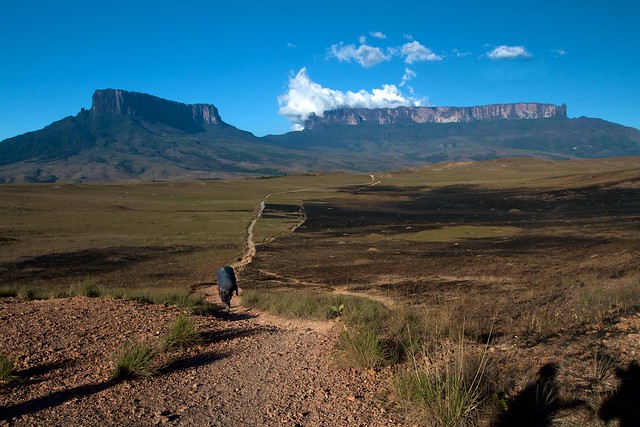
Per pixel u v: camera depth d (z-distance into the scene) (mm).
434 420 5172
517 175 170000
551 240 47250
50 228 61219
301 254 43750
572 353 6164
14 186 122562
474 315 9945
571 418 4785
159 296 16359
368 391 6277
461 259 35250
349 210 90875
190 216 78438
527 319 8359
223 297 15422
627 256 25125
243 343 9516
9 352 8344
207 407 6066
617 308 8219
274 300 17594
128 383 6961
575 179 121750
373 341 7383
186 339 9164
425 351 7074
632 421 4527
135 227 64500
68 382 6996
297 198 116938
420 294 20703
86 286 17516
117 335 9648
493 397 5242
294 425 5465
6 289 16688
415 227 65000
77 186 130625
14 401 6281
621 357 5781
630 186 95250
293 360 8047
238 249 47781
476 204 95812
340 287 26188
